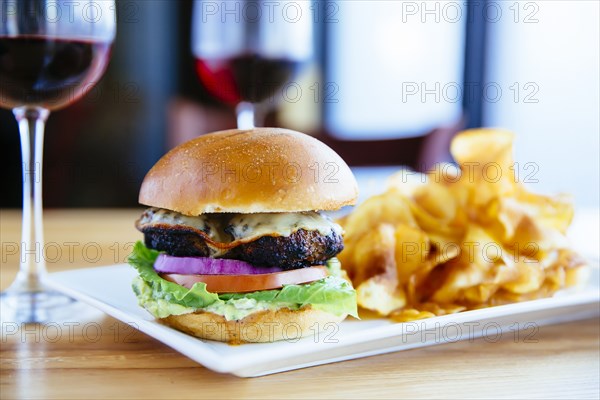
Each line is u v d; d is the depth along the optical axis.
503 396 0.43
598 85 1.73
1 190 1.54
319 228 0.49
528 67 1.78
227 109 1.60
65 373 0.46
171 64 1.66
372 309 0.53
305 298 0.48
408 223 0.58
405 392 0.44
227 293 0.48
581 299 0.53
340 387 0.44
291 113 1.69
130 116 1.63
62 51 0.53
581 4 1.72
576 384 0.45
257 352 0.44
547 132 1.77
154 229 0.50
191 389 0.44
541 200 0.60
